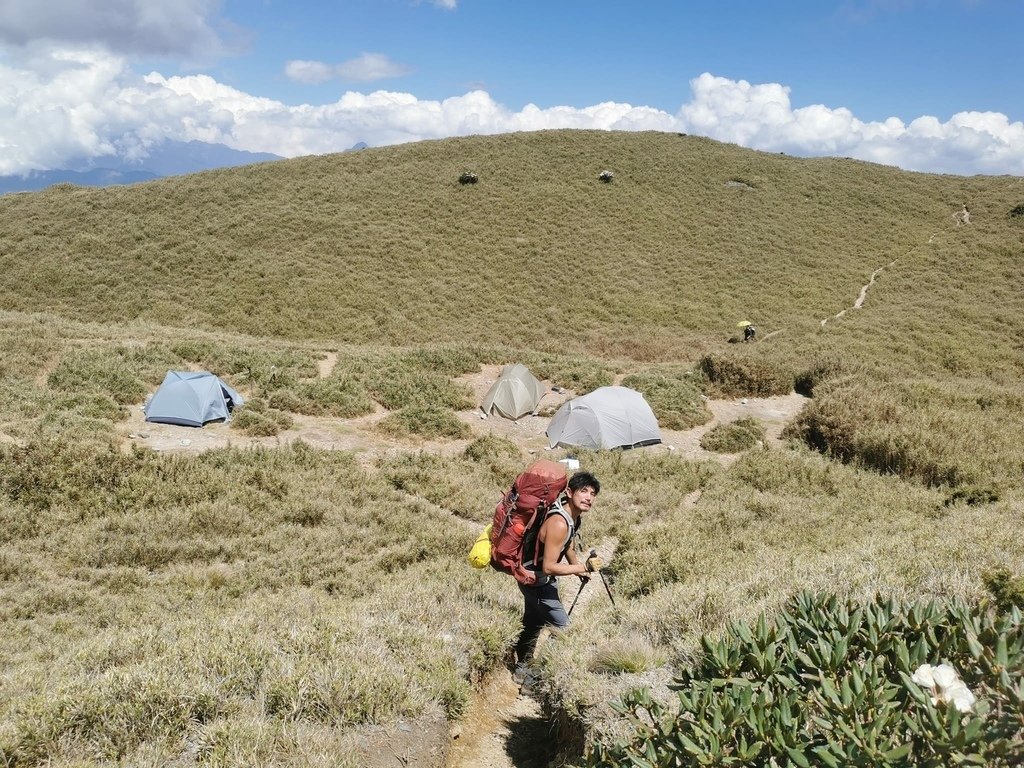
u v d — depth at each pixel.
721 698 3.34
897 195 67.19
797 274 52.53
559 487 5.89
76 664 6.48
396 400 24.27
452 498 16.70
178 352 26.59
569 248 54.34
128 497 14.49
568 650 6.16
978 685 3.04
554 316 45.53
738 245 56.53
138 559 12.40
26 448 15.26
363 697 5.29
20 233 49.50
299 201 57.56
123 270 46.03
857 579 6.44
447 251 52.44
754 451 19.64
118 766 4.38
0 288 42.84
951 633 3.41
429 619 7.41
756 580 7.36
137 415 21.00
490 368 29.58
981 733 2.51
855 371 28.16
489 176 64.44
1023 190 66.88
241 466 16.70
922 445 17.50
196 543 12.92
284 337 40.62
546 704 6.17
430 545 13.51
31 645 8.91
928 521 12.22
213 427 20.91
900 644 3.26
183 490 14.98
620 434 21.56
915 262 54.50
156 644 6.56
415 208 58.06
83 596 10.65
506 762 5.43
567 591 10.59
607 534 14.15
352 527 14.35
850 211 63.72
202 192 57.91
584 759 4.08
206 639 6.38
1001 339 40.91
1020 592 5.39
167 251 48.72
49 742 4.63
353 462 18.66
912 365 35.88
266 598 10.45
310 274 47.34
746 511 14.15
